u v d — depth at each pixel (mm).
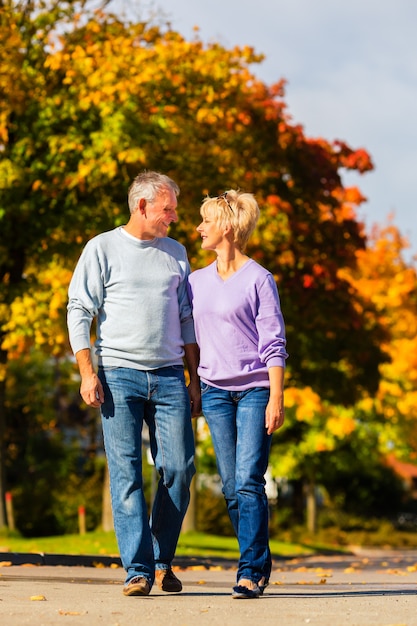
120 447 7340
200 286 7598
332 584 12242
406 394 41906
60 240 26469
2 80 25672
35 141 26359
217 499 41219
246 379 7422
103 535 27094
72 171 26188
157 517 7570
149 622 5805
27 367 46781
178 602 6918
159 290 7473
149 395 7406
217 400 7484
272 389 7312
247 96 28375
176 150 26172
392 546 49281
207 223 7633
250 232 7633
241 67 27344
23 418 48062
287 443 45938
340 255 31391
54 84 27000
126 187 26312
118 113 25234
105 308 7480
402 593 8297
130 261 7504
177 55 26250
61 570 13359
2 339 28016
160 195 7504
